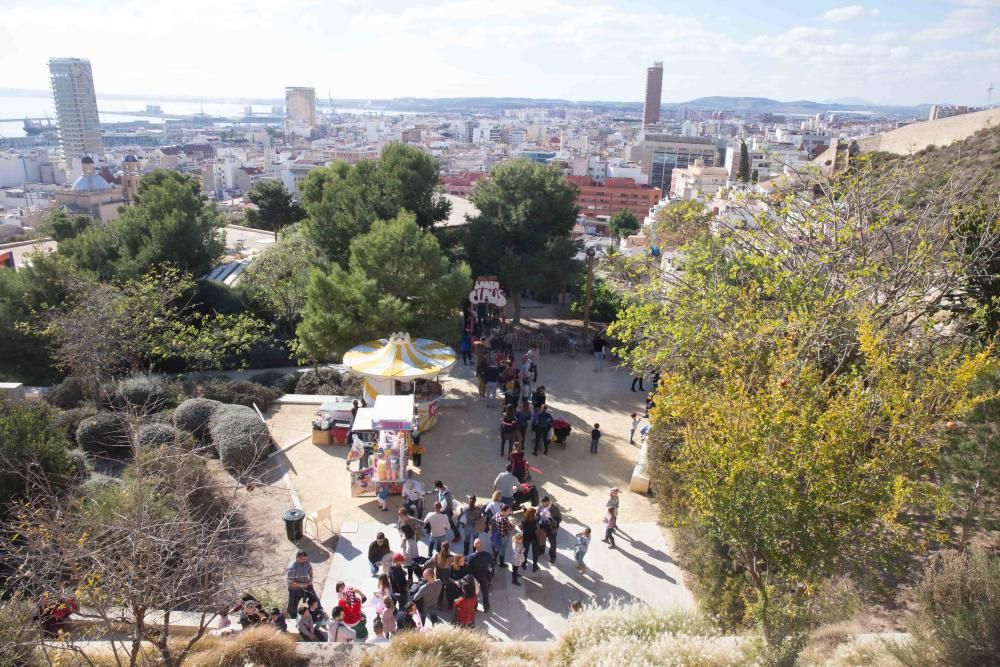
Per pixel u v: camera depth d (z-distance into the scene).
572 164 192.62
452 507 14.05
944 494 8.24
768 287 13.84
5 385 20.25
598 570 13.39
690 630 9.62
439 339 23.33
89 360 20.14
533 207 31.11
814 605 8.48
